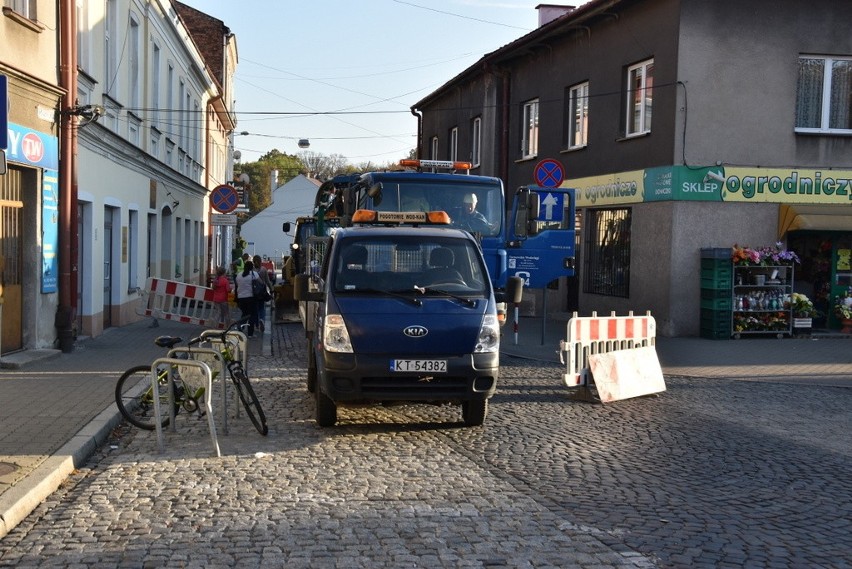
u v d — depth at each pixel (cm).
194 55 3061
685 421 980
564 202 1555
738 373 1353
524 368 1401
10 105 1229
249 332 1961
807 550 539
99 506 623
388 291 892
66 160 1430
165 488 673
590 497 658
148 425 894
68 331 1437
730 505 641
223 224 2566
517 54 2547
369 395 856
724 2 1778
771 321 1788
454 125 3284
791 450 834
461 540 550
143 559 513
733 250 1753
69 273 1450
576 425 949
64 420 863
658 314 1847
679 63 1773
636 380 1138
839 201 1838
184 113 3031
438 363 855
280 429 906
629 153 1978
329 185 1698
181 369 884
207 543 542
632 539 554
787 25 1802
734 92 1794
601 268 2164
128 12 1992
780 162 1817
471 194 1357
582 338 1111
